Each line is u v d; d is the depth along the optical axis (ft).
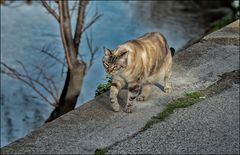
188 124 22.75
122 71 21.43
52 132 21.63
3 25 65.72
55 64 54.19
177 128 22.36
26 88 50.49
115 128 22.08
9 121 45.06
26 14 69.46
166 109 23.93
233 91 26.21
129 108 23.18
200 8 74.64
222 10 73.51
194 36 63.57
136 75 21.99
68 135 21.44
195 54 30.53
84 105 23.91
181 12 72.90
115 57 20.98
